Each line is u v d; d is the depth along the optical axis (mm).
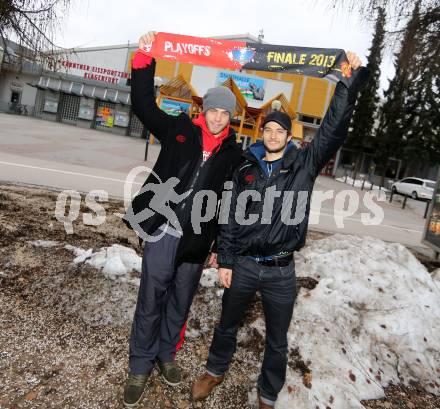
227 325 2090
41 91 33719
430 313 3211
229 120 2080
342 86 1979
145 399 2088
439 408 2424
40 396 1966
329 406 2152
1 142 12234
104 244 4113
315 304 3027
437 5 4992
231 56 2504
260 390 2057
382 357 2721
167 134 2146
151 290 2061
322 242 4129
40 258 3461
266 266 1980
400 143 31734
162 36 2533
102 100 33156
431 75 5641
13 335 2416
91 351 2402
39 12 4145
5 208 4848
